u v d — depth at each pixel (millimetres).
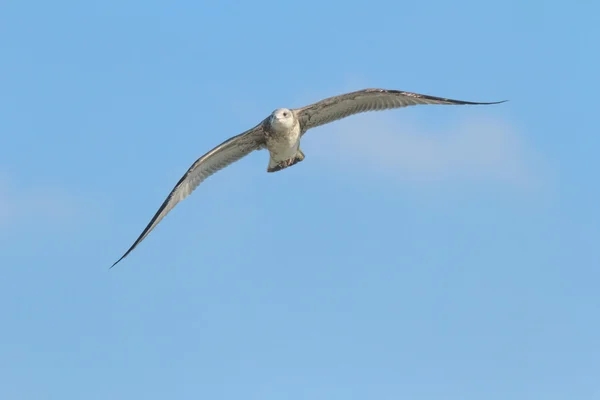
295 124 16594
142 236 16484
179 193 16969
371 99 16547
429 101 16219
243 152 17328
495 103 15875
